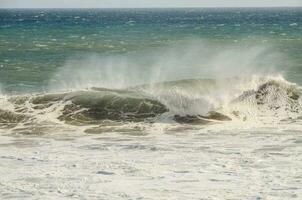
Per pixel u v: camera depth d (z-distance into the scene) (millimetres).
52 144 44250
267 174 33625
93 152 41031
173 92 55094
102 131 49250
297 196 28953
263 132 47281
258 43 167125
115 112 54094
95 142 44844
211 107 54031
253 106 55250
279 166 35594
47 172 34844
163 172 34531
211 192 30078
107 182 32344
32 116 53219
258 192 29828
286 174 33500
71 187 31344
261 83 57906
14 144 44375
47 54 135875
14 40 191500
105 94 56344
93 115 53781
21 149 42406
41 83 85438
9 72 99125
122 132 48812
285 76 88125
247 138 45031
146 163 37000
